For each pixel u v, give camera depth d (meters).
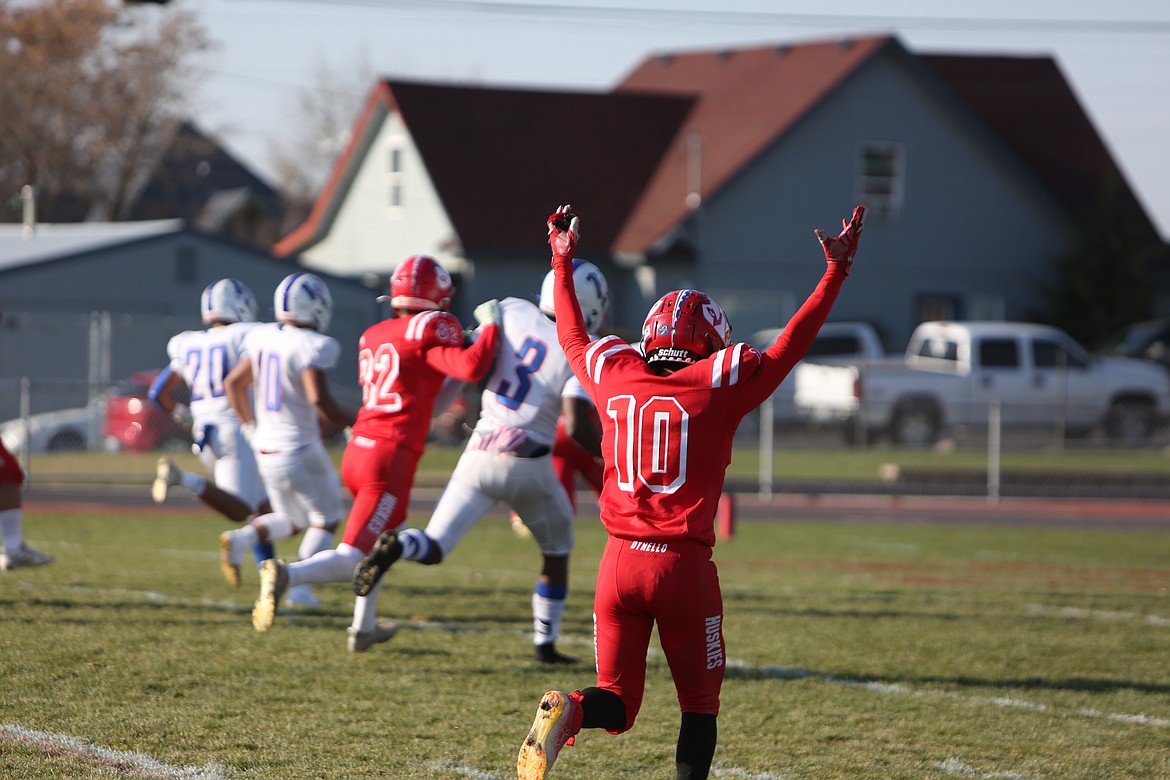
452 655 26.94
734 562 46.28
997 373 94.44
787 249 118.31
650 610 16.98
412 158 120.69
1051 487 74.12
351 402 98.62
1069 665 28.12
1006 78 146.88
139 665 24.58
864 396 91.50
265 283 104.81
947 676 26.72
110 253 98.12
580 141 124.31
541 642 26.50
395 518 26.59
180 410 36.00
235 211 190.50
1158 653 29.70
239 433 33.75
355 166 128.38
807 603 35.84
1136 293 122.19
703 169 118.25
